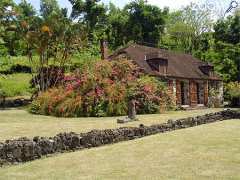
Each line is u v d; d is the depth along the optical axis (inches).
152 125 694.5
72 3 1711.4
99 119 948.0
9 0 1590.8
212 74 1737.2
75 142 538.6
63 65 1646.2
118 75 1180.5
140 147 542.6
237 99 1615.4
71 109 1074.1
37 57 2176.4
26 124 785.6
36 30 1526.8
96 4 1802.4
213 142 566.6
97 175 397.1
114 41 2573.8
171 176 386.6
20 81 1946.4
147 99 1152.8
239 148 520.4
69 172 411.8
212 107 1637.6
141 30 2539.4
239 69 1973.4
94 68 1165.1
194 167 419.8
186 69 1621.6
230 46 2039.9
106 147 555.8
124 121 818.8
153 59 1430.9
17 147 459.5
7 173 411.8
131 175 393.7
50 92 1192.2
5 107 1485.0
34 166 441.4
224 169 410.3
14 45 1749.5
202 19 2600.9
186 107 1470.2
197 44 2596.0
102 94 1096.2
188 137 618.5
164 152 502.0
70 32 1583.4
